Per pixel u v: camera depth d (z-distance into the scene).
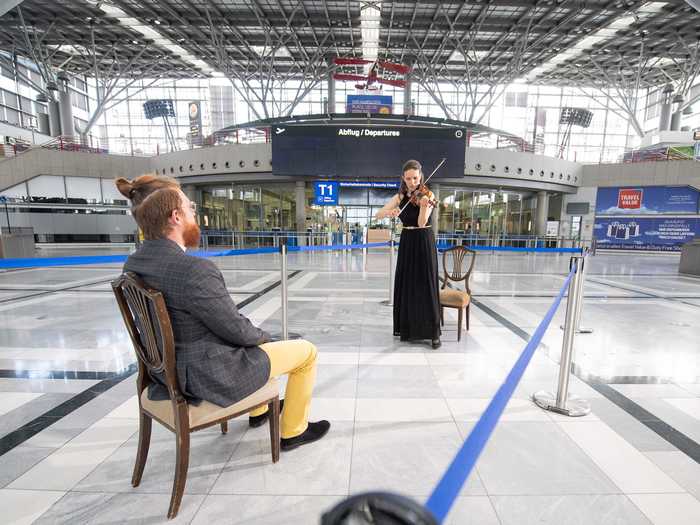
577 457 1.61
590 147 26.00
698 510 1.31
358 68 20.95
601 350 3.04
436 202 2.83
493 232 16.62
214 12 15.99
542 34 17.27
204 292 1.13
